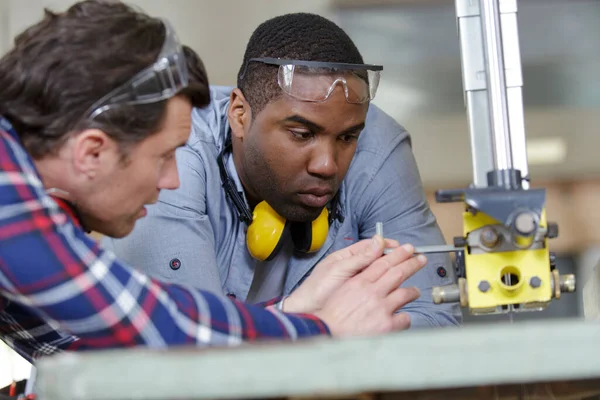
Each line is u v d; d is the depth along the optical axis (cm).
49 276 123
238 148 196
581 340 96
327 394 115
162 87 133
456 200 129
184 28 425
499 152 144
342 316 146
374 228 212
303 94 174
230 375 96
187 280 192
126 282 126
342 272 158
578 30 441
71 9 136
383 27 436
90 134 130
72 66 129
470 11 153
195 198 196
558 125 530
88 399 96
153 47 133
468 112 152
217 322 129
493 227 130
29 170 128
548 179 604
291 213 188
